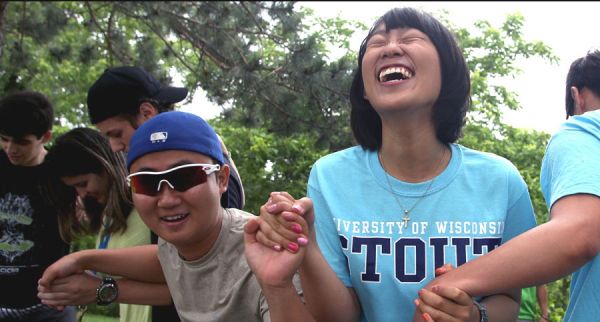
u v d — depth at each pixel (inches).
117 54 338.6
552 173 67.1
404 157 74.3
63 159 108.3
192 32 290.8
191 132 76.2
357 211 73.9
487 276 58.6
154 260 88.9
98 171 107.9
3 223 128.0
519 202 73.0
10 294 127.5
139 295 89.7
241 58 266.4
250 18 276.7
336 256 74.0
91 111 111.3
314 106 248.2
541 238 58.2
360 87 79.7
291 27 267.3
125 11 316.8
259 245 64.2
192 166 74.1
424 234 71.6
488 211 71.6
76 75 566.6
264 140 304.3
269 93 253.9
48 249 129.8
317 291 68.2
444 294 58.1
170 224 75.1
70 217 125.6
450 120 75.5
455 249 70.6
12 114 125.4
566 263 57.7
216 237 76.9
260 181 296.8
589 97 85.2
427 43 73.5
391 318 70.7
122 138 111.2
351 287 73.6
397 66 72.3
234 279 75.1
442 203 72.2
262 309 72.3
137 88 110.7
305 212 63.2
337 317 70.2
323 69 239.9
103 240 111.2
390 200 73.4
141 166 75.7
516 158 325.4
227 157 97.6
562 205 61.8
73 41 418.3
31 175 130.3
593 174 61.4
